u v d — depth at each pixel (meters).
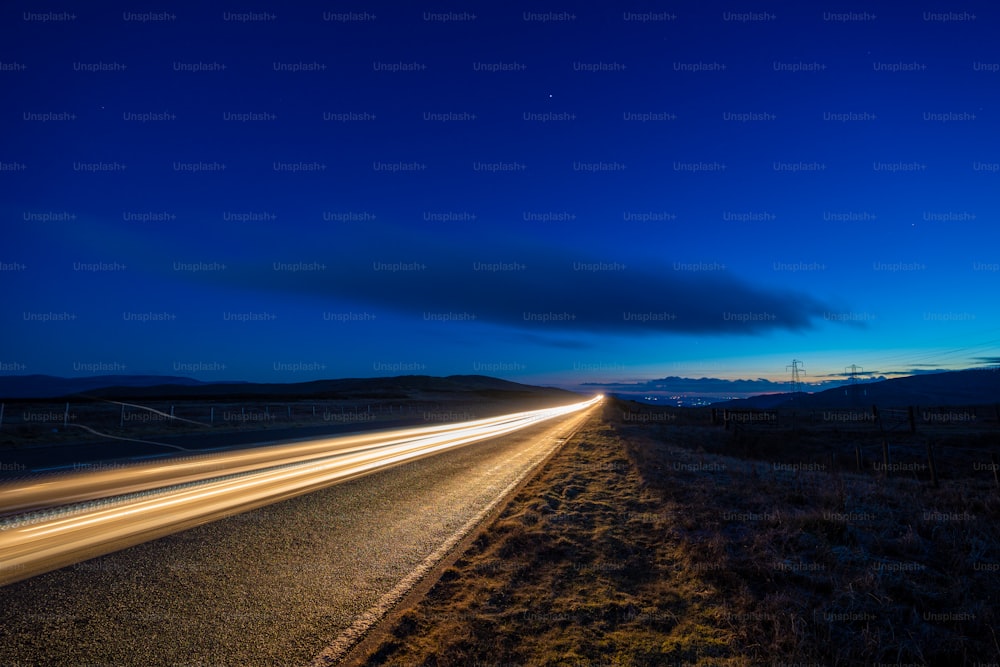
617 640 4.49
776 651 4.26
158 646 4.20
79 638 4.29
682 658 4.21
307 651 4.19
